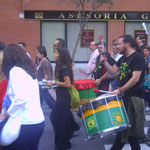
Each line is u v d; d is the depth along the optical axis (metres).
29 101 2.57
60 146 4.29
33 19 14.51
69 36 14.94
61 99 4.25
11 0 14.31
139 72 3.46
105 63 3.98
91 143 4.81
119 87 3.73
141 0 14.80
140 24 15.09
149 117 6.34
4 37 14.47
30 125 2.59
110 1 11.30
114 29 14.86
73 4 14.30
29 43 14.61
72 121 4.82
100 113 3.30
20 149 2.63
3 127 2.55
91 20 14.65
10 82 2.55
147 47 6.48
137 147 3.76
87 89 4.53
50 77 6.01
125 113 3.41
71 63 4.26
